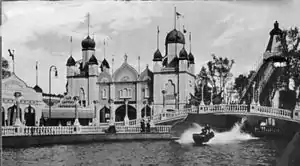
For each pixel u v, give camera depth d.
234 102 45.31
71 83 62.12
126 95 63.16
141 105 61.62
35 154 31.36
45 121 53.28
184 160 29.12
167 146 37.34
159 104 59.25
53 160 28.84
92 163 28.03
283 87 41.12
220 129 43.47
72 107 54.66
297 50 39.66
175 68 59.22
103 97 63.59
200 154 32.16
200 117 45.28
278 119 41.41
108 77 63.66
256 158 29.67
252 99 42.88
